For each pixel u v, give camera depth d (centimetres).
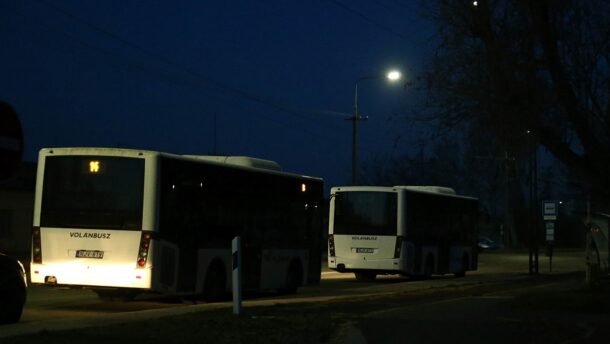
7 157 636
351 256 3139
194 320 1433
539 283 2794
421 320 1580
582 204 2356
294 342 1267
